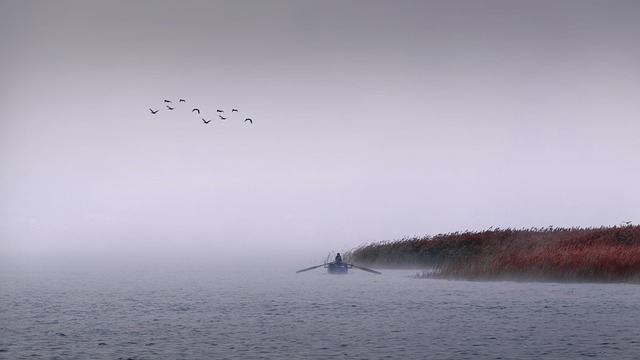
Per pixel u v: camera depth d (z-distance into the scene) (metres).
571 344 65.25
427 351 62.84
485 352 62.31
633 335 69.19
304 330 73.19
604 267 107.50
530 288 103.94
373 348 64.06
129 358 60.25
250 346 65.06
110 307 93.88
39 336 70.31
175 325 76.94
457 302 92.06
